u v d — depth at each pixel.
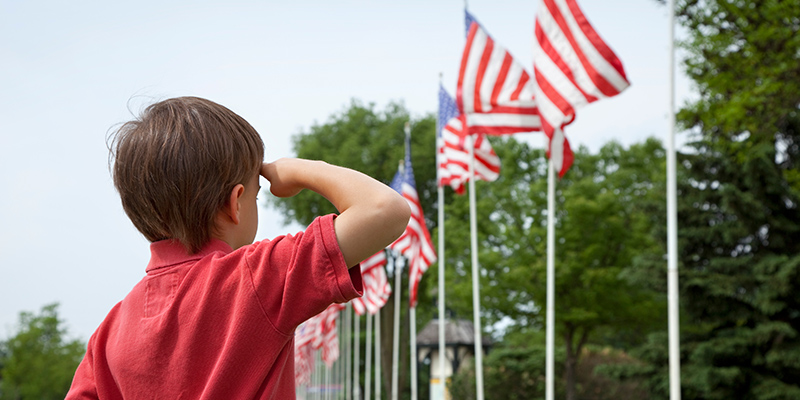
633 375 22.83
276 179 1.26
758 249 22.14
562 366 29.34
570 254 26.25
